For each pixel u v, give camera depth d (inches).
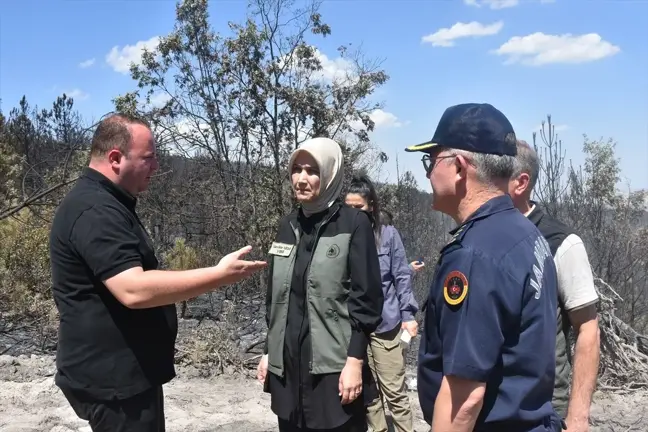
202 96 384.5
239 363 244.5
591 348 93.0
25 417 175.6
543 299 67.6
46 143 720.3
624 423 189.8
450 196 73.4
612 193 372.8
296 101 378.6
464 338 64.4
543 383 67.8
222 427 178.4
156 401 99.0
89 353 92.1
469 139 71.2
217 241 386.3
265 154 380.5
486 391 67.0
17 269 359.6
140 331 94.6
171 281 87.6
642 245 351.6
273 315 115.0
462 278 65.8
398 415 161.2
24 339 322.0
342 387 105.5
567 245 94.9
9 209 320.8
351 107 391.9
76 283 92.4
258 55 382.0
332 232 111.1
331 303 108.3
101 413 93.6
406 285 163.3
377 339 160.1
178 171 388.8
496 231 68.3
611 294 264.7
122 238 90.1
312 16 385.4
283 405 112.1
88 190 93.9
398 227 407.5
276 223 349.1
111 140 95.6
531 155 97.9
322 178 110.7
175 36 380.8
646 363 238.7
